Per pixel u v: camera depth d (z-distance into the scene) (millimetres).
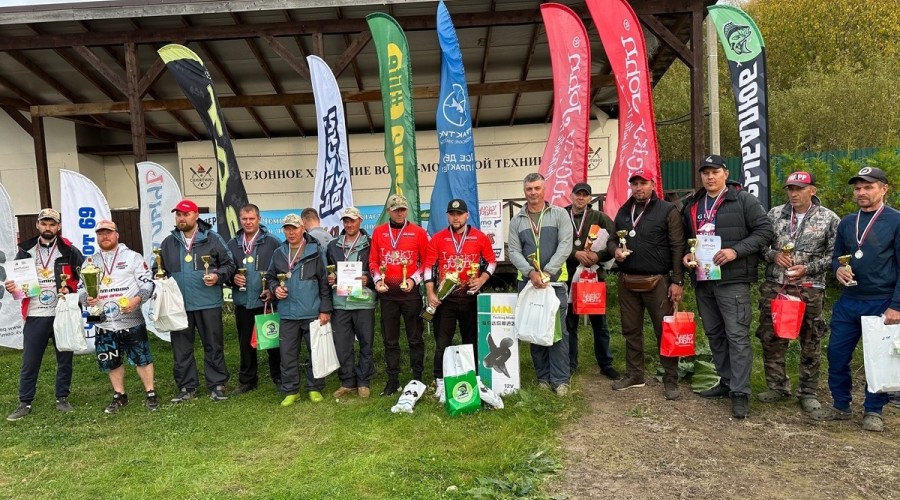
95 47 8711
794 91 16766
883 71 16375
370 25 6422
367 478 3467
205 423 4547
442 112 6293
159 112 11062
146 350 4969
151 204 7312
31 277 4824
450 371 4523
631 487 3305
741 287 4414
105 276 4797
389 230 4918
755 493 3191
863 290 4035
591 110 11852
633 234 4719
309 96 10164
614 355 6008
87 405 5172
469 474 3521
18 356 7152
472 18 8016
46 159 10367
